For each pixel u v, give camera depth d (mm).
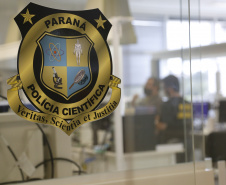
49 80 1414
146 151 1614
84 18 1467
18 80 1375
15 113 1377
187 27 1684
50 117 1426
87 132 1490
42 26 1404
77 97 1459
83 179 1495
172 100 1656
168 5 1643
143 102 1604
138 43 1584
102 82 1503
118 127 1553
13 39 1368
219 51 1870
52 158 1443
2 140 1375
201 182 1701
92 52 1479
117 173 1558
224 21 1843
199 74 1705
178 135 1669
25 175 1410
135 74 1579
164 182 1633
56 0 1427
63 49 1433
